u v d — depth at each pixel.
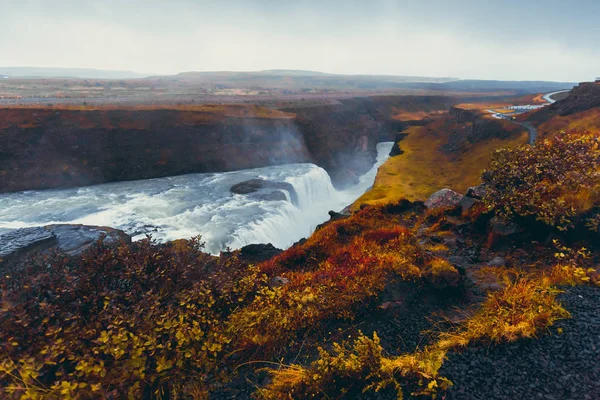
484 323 5.32
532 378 4.19
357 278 7.15
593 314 5.20
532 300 5.59
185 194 48.06
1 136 50.66
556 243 7.79
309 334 5.86
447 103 180.38
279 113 84.38
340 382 4.55
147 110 65.44
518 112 94.31
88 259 5.82
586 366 4.22
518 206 8.84
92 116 59.66
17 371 4.04
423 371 4.43
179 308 5.38
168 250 6.50
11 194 47.53
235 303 6.33
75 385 3.73
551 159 9.01
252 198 45.66
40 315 4.53
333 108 106.50
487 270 7.88
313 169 65.06
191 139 65.12
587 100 64.06
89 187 52.56
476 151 66.31
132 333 4.61
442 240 10.49
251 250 16.05
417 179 54.94
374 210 16.09
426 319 6.10
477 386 4.20
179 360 4.52
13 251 12.71
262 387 4.61
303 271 10.27
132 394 4.03
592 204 7.98
